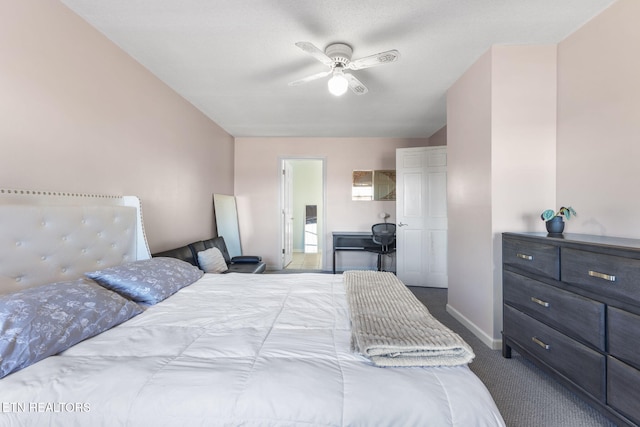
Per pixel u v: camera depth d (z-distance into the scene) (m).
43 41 1.60
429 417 0.77
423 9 1.82
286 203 5.65
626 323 1.19
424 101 3.37
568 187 2.10
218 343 1.08
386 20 1.92
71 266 1.67
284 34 2.08
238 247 4.94
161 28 1.99
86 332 1.12
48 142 1.63
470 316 2.59
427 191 4.18
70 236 1.66
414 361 0.93
